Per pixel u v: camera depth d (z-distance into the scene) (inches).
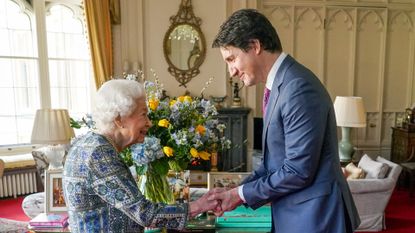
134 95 43.2
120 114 42.7
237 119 215.0
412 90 235.0
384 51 231.3
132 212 40.8
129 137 44.8
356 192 132.3
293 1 220.2
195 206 46.2
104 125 44.0
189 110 60.8
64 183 42.0
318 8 223.5
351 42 228.8
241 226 67.3
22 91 195.0
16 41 191.5
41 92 196.9
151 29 213.6
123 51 211.8
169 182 69.1
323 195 43.8
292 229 45.4
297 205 45.1
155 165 58.4
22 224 106.0
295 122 42.4
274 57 46.4
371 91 234.1
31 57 195.5
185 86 219.5
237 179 75.2
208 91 221.3
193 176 150.4
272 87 46.5
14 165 178.2
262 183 45.3
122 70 212.8
